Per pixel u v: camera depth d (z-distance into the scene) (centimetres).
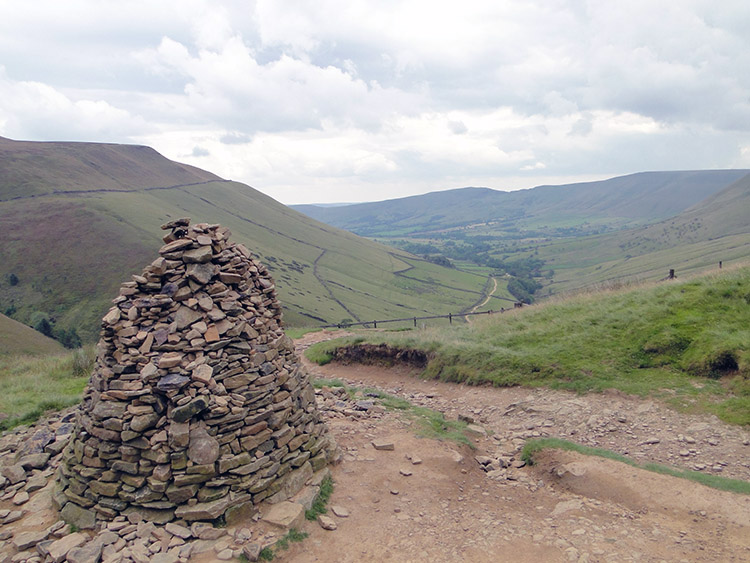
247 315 907
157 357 799
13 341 6016
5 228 11894
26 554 710
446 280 17475
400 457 1052
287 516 769
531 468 1065
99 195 15338
